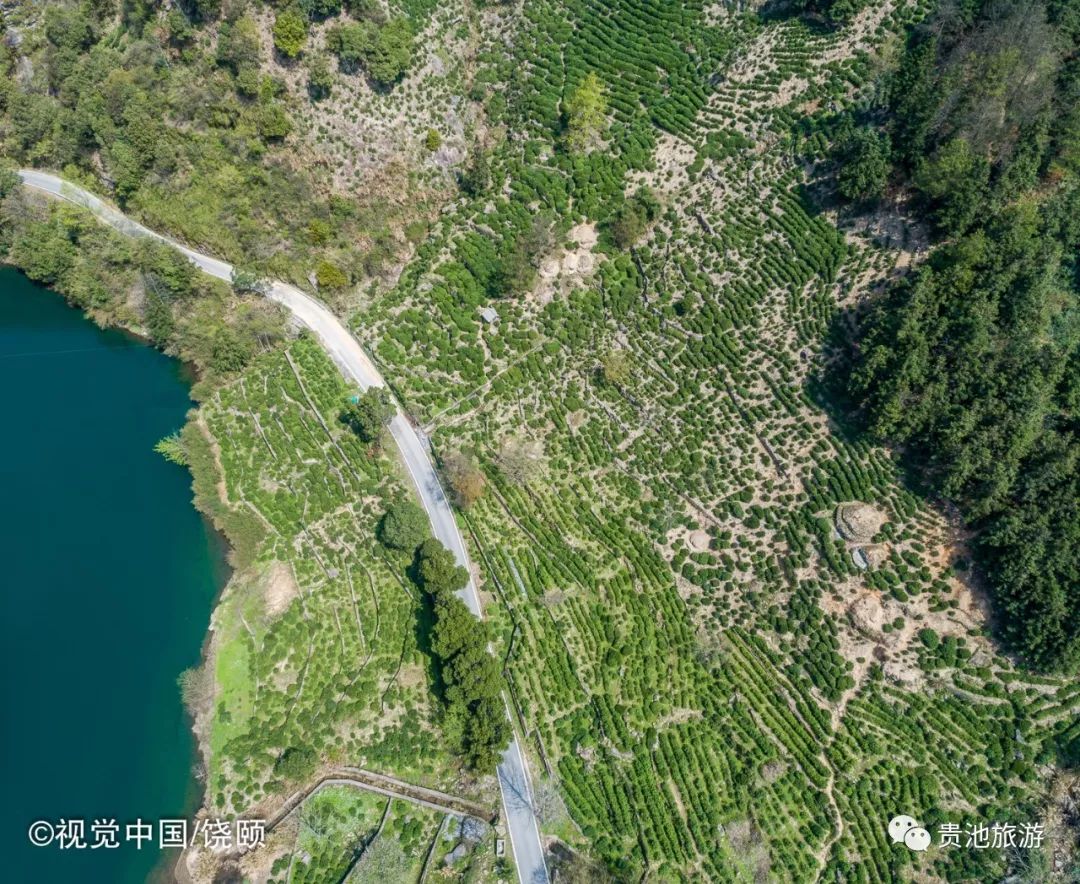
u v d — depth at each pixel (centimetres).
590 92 8625
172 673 7775
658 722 6794
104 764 7394
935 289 6719
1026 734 6147
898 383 6575
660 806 6494
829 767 6412
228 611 7950
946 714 6369
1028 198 7150
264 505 8344
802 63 8162
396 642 7619
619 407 7950
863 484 6912
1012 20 7150
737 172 8188
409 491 8094
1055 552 6047
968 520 6500
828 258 7562
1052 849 5862
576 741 6831
